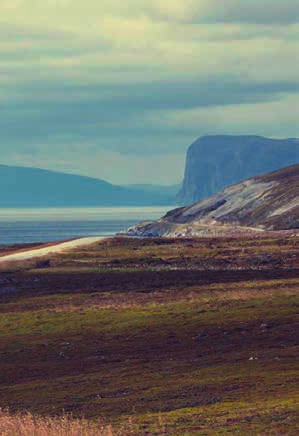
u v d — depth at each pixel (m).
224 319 82.50
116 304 97.06
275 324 78.62
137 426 44.03
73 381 60.00
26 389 58.66
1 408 52.50
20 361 69.56
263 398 48.84
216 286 110.31
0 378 63.53
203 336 75.56
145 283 115.62
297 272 125.19
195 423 43.66
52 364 67.62
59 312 93.06
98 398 53.75
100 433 39.69
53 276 123.81
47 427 40.78
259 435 39.22
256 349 68.12
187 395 52.25
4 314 93.62
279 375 55.66
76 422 43.38
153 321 83.81
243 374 57.28
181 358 66.62
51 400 54.38
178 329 79.19
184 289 108.62
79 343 75.62
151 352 70.12
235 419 43.34
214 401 49.78
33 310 95.75
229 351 68.19
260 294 99.06
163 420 45.16
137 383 57.41
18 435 39.50
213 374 58.28
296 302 90.50
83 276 123.69
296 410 43.97
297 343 69.94
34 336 79.88
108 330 80.75
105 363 66.69
